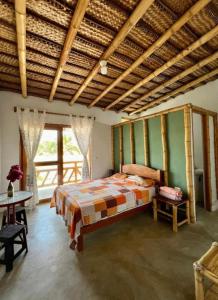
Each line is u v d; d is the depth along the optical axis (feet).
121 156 15.78
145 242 7.71
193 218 9.55
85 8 5.63
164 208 10.77
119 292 5.03
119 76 10.78
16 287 5.27
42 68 9.74
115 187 10.56
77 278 5.61
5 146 12.14
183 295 4.87
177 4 6.12
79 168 19.75
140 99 15.19
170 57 9.23
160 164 11.63
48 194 14.96
